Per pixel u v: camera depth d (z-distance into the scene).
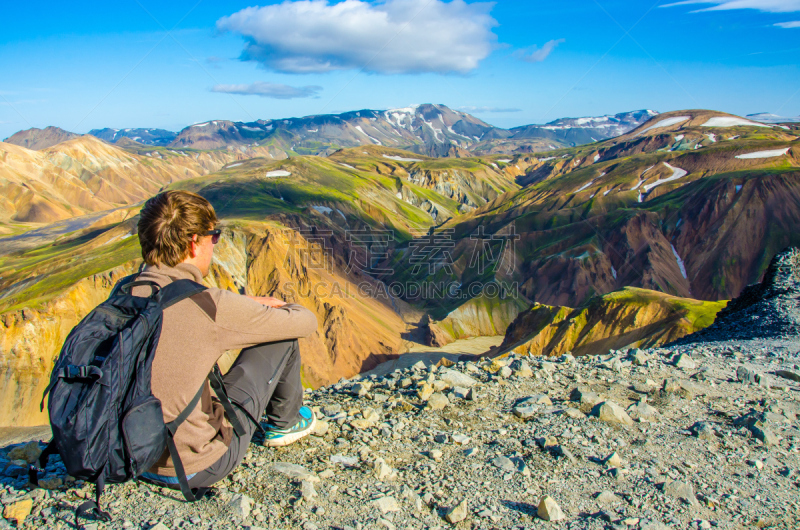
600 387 6.54
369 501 3.49
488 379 6.70
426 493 3.69
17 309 85.81
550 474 4.12
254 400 3.23
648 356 8.34
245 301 2.85
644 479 4.15
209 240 3.04
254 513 3.20
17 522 3.06
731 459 4.66
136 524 3.01
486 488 3.85
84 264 111.94
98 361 2.44
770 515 3.74
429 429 4.96
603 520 3.45
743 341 12.77
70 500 3.30
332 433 4.70
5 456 3.97
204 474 3.03
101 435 2.35
